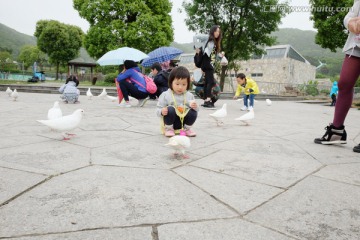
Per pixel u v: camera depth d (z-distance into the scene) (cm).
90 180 212
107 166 247
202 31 2512
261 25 2430
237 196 193
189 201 182
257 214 167
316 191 207
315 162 287
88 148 312
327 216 168
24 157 268
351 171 259
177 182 215
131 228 146
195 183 215
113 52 793
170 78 374
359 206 183
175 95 386
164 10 2723
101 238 136
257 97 1977
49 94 1360
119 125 477
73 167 242
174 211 167
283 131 485
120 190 194
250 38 2564
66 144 328
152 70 877
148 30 2538
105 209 166
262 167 262
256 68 4156
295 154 318
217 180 223
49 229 142
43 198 178
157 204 175
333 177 240
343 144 384
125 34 2462
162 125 403
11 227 143
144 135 397
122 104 802
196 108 382
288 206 180
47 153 285
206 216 162
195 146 342
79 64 3388
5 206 166
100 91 1545
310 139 416
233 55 2594
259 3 2359
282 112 899
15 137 360
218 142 370
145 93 800
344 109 359
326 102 1973
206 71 815
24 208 164
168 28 2659
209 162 273
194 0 2433
